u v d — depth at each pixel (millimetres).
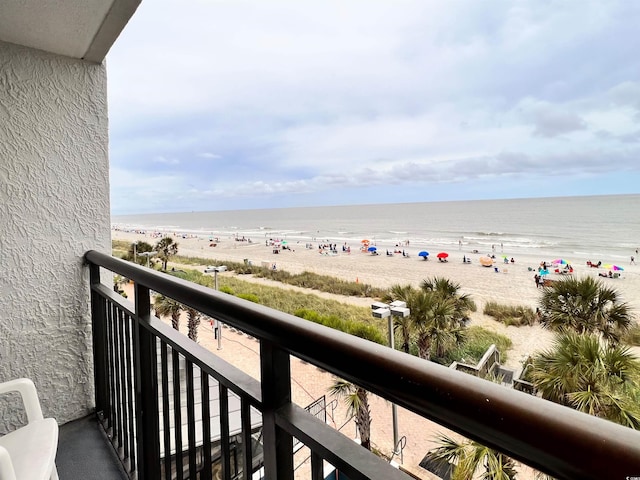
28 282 1579
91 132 1727
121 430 1464
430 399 350
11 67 1507
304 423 547
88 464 1436
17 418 1569
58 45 1540
